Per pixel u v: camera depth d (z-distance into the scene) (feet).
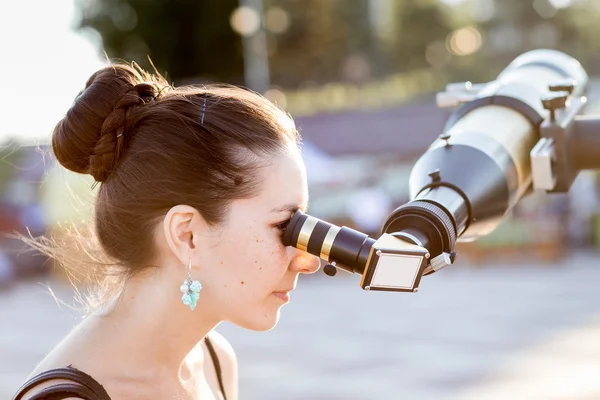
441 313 62.44
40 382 5.05
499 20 157.79
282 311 67.97
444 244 4.59
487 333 53.06
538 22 154.92
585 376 39.83
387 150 87.35
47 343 57.26
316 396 37.96
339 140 88.74
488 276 83.51
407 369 43.32
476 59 149.59
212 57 126.82
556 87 5.34
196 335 5.50
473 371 42.22
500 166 5.11
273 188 5.18
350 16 159.02
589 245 92.27
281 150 5.29
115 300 5.55
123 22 125.59
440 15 165.58
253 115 5.30
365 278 4.39
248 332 57.16
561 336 50.57
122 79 5.55
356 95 120.78
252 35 127.03
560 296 67.05
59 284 86.02
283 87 156.46
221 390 6.43
